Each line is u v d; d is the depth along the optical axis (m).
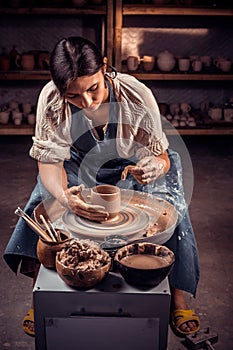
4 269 2.79
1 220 3.40
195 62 5.36
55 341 1.74
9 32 5.50
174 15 5.55
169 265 1.66
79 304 1.67
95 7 5.12
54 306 1.68
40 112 2.21
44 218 1.98
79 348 1.75
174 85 5.77
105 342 1.74
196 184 4.13
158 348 1.74
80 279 1.63
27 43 5.55
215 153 5.02
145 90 2.26
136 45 5.65
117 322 1.70
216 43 5.68
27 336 2.21
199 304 2.47
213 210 3.62
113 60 5.24
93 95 1.86
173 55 5.66
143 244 1.78
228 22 5.61
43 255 1.76
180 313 2.20
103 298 1.65
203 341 2.11
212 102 5.84
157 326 1.70
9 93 5.70
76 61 1.74
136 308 1.67
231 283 2.67
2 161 4.65
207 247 3.06
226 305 2.47
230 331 2.26
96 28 5.55
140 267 1.70
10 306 2.44
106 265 1.67
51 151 2.19
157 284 1.68
